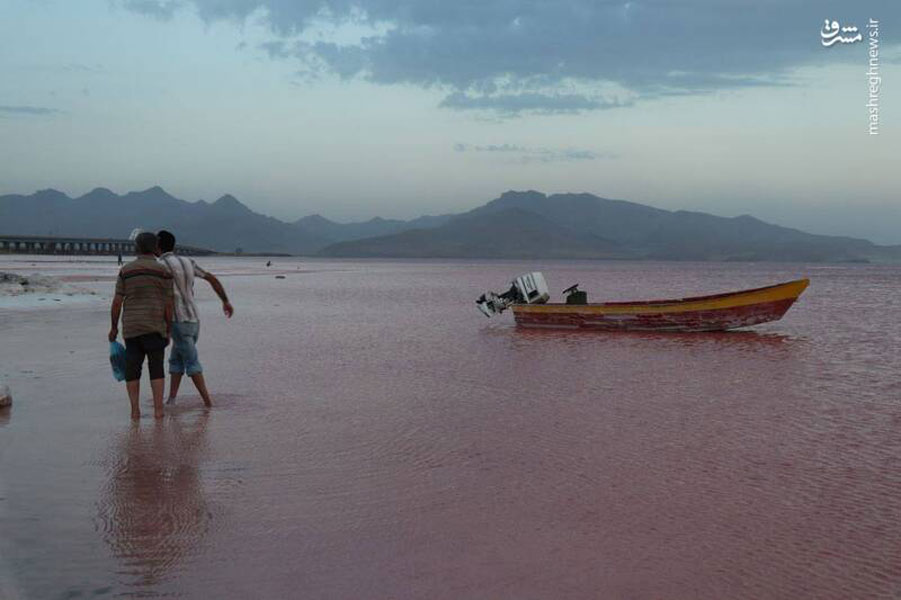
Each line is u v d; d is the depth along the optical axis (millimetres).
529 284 23984
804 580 4770
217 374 13109
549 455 7773
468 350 17172
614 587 4660
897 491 6609
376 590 4605
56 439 8164
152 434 8477
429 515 5941
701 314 21281
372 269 131000
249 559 5043
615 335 21109
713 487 6699
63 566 4879
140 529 5547
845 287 65875
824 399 11109
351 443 8211
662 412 10062
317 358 15391
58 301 28484
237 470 7105
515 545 5328
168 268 9789
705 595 4559
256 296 40156
